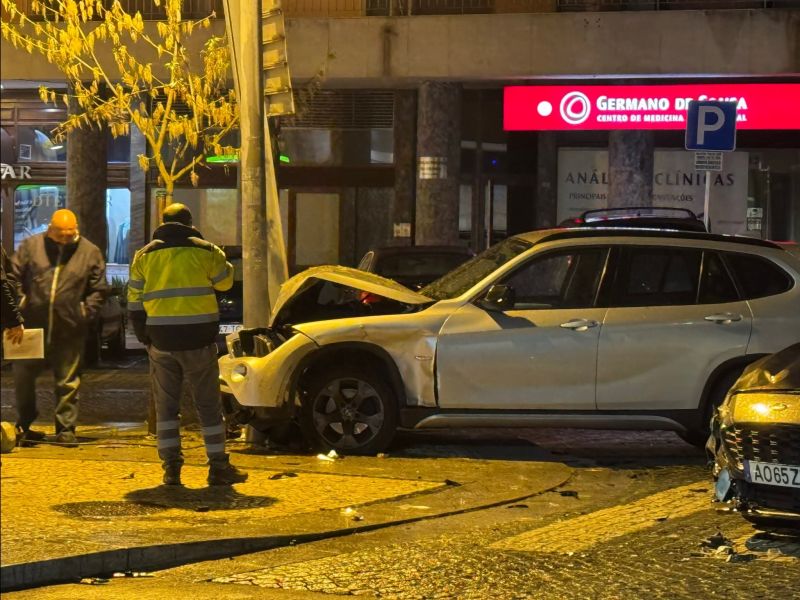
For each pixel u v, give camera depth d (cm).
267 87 1188
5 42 1652
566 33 2186
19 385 1138
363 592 670
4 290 1055
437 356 1081
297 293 1140
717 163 1586
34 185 2475
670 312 1091
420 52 2212
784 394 749
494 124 2439
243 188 1163
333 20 2220
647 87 2214
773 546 769
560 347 1080
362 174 2414
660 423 1091
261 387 1083
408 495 923
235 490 922
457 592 669
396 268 1791
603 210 1769
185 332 912
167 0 1376
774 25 2158
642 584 681
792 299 1099
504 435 1255
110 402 1527
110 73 2216
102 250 2416
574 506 911
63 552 705
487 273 1110
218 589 675
